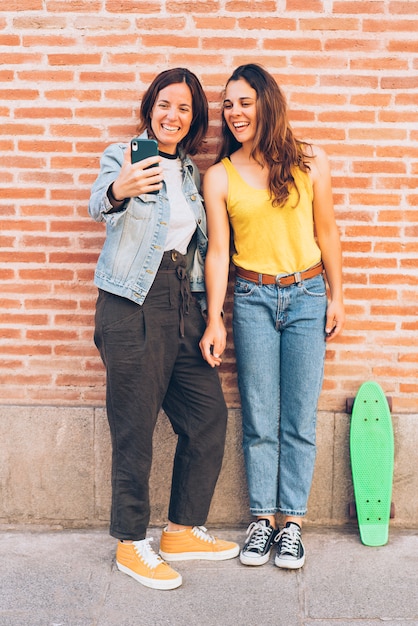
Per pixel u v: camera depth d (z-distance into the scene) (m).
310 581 3.13
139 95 3.45
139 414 3.03
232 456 3.59
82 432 3.57
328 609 2.92
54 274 3.56
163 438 3.59
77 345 3.59
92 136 3.48
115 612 2.90
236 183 3.18
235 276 3.37
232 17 3.40
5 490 3.62
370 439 3.50
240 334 3.30
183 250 3.10
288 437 3.40
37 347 3.60
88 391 3.61
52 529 3.61
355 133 3.45
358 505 3.48
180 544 3.31
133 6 3.40
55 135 3.48
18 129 3.48
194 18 3.40
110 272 2.98
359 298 3.54
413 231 3.50
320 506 3.60
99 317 3.03
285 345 3.31
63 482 3.61
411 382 3.58
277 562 3.22
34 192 3.52
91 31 3.42
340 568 3.23
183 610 2.91
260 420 3.36
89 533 3.58
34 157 3.50
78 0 3.40
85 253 3.55
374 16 3.39
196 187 3.26
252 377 3.31
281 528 3.56
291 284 3.22
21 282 3.57
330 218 3.29
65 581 3.12
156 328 2.99
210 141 3.48
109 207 2.83
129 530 3.11
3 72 3.45
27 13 3.41
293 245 3.20
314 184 3.22
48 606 2.94
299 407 3.33
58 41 3.43
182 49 3.42
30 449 3.60
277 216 3.16
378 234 3.51
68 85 3.45
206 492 3.26
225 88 3.26
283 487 3.42
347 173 3.48
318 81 3.43
